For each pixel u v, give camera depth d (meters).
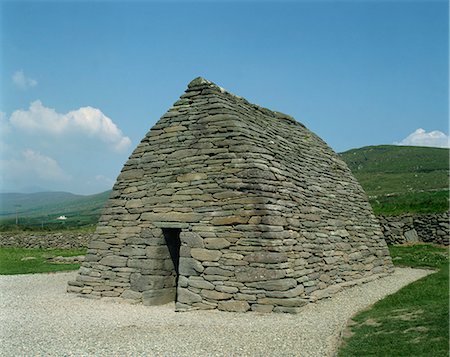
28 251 33.22
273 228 12.93
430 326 9.16
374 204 37.44
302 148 19.11
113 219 15.41
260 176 13.50
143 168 15.39
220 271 13.02
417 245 27.67
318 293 13.99
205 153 14.37
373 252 19.42
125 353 8.80
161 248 14.34
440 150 94.94
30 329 11.05
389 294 14.51
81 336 10.22
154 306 13.81
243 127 14.53
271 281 12.43
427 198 36.03
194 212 13.88
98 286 15.05
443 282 15.36
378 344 8.59
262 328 10.52
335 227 17.41
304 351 8.66
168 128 15.44
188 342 9.45
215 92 15.13
